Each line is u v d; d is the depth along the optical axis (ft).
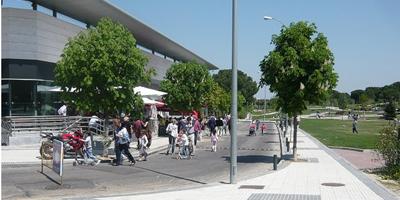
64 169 60.85
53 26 119.85
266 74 71.05
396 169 54.54
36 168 61.41
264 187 45.21
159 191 42.63
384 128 58.18
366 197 40.04
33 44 111.14
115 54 81.71
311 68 69.36
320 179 51.19
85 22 153.38
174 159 76.33
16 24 109.29
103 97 82.53
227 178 53.88
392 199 39.17
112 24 87.56
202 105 169.48
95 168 62.34
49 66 118.73
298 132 172.45
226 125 165.27
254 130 165.27
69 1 123.54
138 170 60.70
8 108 108.88
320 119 360.89
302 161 71.67
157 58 211.61
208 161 73.31
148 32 181.88
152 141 110.52
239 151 96.37
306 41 69.15
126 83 82.58
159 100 160.76
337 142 118.93
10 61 109.29
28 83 111.86
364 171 60.90
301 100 69.51
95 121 91.30
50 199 38.70
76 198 38.78
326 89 68.49
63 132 82.94
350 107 583.99
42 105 115.24
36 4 122.72
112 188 45.73
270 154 89.04
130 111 86.79
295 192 42.34
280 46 71.10
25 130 90.27
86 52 81.46
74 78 82.12
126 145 65.98
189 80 161.38
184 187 45.29
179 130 85.56
